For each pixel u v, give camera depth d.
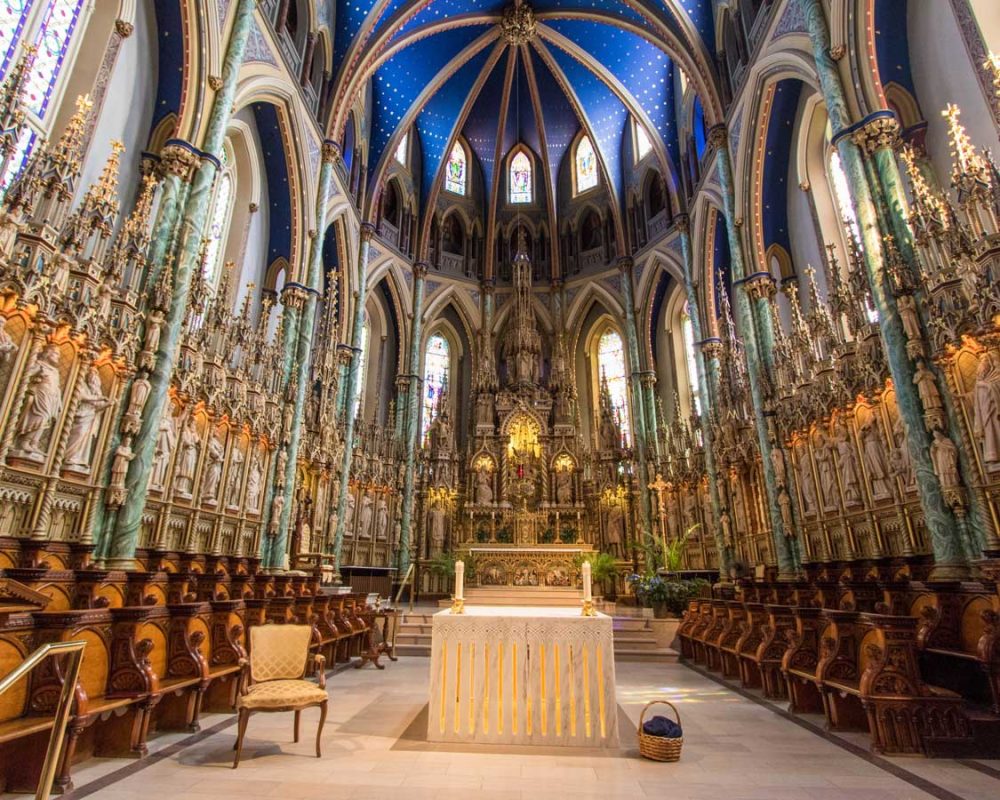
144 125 13.18
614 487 23.81
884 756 5.73
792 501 14.57
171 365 10.77
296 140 17.45
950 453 9.16
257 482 15.28
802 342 14.44
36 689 4.67
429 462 24.98
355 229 23.09
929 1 12.69
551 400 26.02
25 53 8.77
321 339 19.41
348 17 20.52
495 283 30.08
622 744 6.24
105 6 12.10
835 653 6.92
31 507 8.59
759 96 16.44
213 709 7.50
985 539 8.71
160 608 6.39
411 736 6.42
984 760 5.61
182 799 4.50
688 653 13.29
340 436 20.45
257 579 10.58
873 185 10.95
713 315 21.42
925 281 9.91
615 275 27.84
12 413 8.30
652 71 24.88
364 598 14.46
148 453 10.16
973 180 9.29
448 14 23.83
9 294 8.31
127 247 10.44
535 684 6.28
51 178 9.09
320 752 5.74
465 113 28.05
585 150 31.03
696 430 21.00
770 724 7.11
